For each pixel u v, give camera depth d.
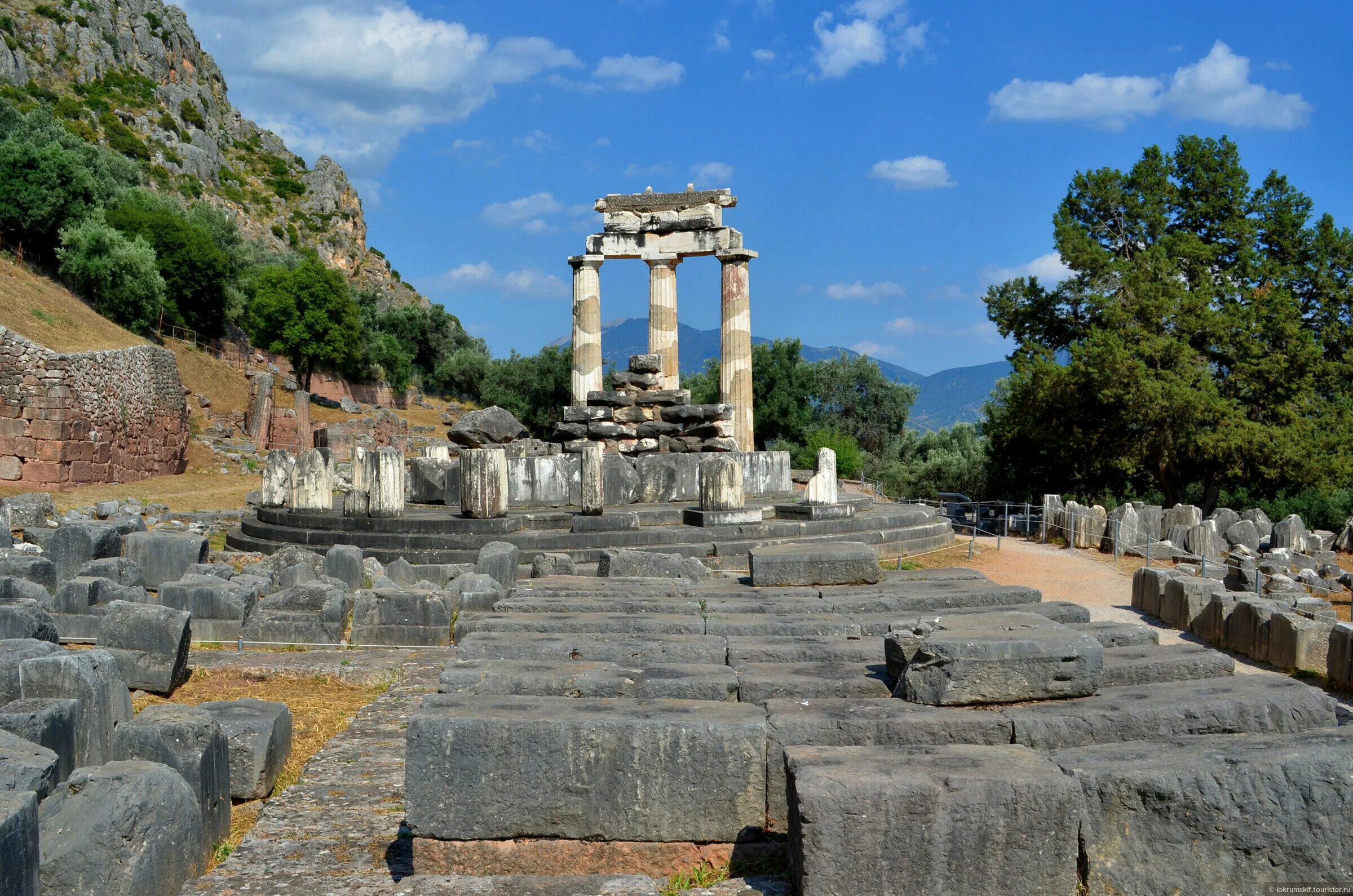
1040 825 4.93
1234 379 37.25
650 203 34.38
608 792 5.64
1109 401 36.28
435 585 15.53
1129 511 26.08
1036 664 6.30
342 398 73.38
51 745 7.32
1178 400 35.03
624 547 19.33
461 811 5.61
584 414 26.78
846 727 5.84
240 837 7.32
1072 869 4.97
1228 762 5.18
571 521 20.88
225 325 72.19
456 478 24.00
